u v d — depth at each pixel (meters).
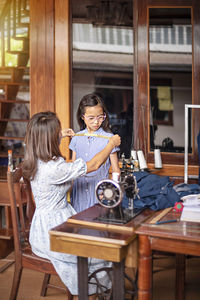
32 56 3.50
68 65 3.45
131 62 6.58
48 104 3.50
